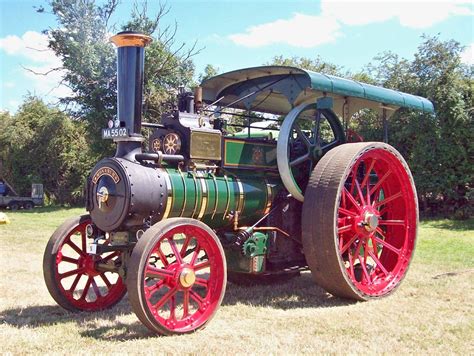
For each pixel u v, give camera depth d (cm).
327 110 641
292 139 652
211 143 551
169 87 2014
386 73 1587
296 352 396
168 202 505
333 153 584
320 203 552
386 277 620
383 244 635
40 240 1122
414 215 647
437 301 567
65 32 1964
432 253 922
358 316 504
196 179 534
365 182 625
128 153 498
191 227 466
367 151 586
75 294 599
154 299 570
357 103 720
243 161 591
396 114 1457
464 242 1057
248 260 569
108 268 515
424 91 1459
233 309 536
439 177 1442
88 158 2495
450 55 1457
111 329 459
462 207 1439
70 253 898
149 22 2019
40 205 2506
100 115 1908
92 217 509
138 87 502
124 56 501
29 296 598
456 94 1380
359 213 602
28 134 2623
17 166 2672
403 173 640
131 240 496
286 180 590
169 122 551
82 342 419
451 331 456
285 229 625
